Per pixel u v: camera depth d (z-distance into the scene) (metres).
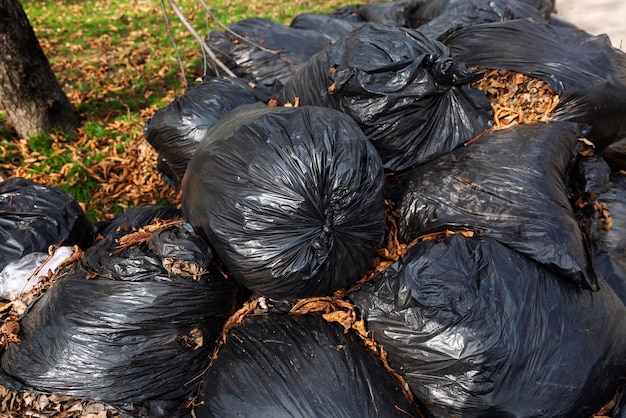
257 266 1.81
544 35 2.59
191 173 2.09
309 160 1.79
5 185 2.68
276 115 1.98
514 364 1.71
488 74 2.55
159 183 3.81
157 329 1.89
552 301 1.83
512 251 1.92
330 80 2.35
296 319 1.99
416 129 2.30
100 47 7.02
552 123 2.37
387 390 1.81
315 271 1.82
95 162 4.18
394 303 1.84
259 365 1.85
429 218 2.11
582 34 2.71
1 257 2.35
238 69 3.86
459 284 1.78
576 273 1.85
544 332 1.77
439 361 1.75
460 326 1.72
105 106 5.25
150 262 1.91
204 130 2.93
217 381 1.88
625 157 2.80
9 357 1.98
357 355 1.86
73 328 1.88
